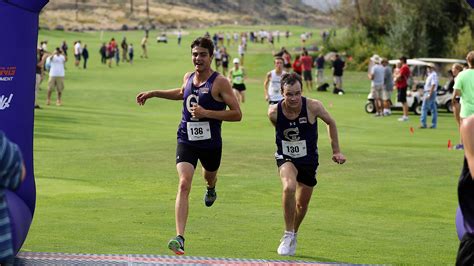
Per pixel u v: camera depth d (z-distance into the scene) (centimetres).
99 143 2505
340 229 1388
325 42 8750
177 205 1106
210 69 1164
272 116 1158
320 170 2052
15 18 938
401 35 7962
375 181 1906
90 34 14512
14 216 882
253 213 1512
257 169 2052
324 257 1151
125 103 4409
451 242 1295
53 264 930
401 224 1445
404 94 3762
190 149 1168
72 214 1455
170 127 3156
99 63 8288
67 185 1780
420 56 7925
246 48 11419
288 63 4969
